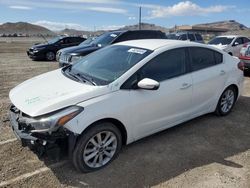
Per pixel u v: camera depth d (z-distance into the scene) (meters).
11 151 4.20
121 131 4.04
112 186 3.49
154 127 4.37
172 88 4.43
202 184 3.58
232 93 5.86
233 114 6.02
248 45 10.60
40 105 3.49
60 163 3.92
